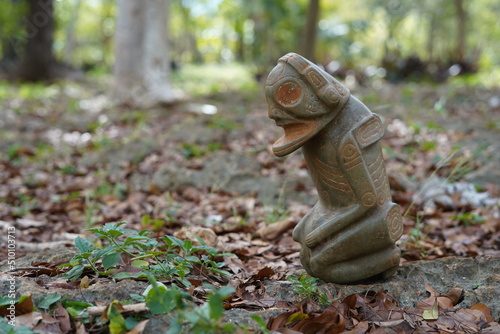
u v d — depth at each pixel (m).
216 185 1.49
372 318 0.81
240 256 1.04
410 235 1.12
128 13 3.18
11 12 4.41
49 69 4.89
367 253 0.86
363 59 6.38
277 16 5.83
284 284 0.88
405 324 0.80
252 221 1.24
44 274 0.89
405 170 1.57
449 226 1.24
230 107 3.00
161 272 0.84
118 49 3.23
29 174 1.66
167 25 3.26
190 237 1.03
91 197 1.44
